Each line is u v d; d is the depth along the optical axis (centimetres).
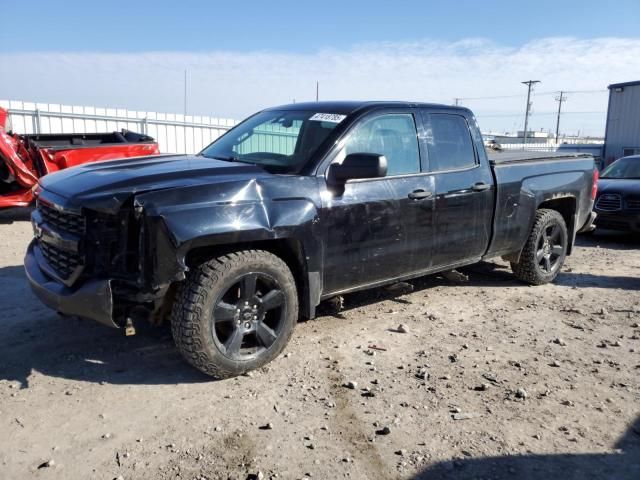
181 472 292
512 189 584
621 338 497
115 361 420
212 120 1780
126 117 1584
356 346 462
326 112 485
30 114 1398
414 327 511
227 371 389
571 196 662
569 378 412
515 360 443
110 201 355
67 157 1008
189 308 367
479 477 294
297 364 424
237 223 376
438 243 518
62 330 475
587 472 300
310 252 420
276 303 408
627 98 2908
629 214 970
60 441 317
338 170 425
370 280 477
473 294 621
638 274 738
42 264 415
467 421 348
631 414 361
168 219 351
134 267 366
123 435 325
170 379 394
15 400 360
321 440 324
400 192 477
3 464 295
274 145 483
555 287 661
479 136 566
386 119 487
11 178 984
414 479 290
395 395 379
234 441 321
